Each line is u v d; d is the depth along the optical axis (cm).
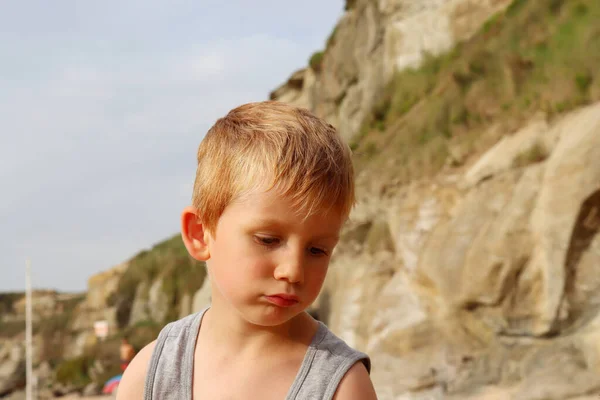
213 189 89
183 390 99
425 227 1103
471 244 952
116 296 3269
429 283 1025
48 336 3525
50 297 4909
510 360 845
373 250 1261
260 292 85
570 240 828
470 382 861
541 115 1030
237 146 88
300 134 87
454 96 1281
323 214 85
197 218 95
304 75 2602
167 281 3000
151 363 103
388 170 1300
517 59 1160
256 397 94
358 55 2039
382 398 947
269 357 96
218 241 89
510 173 988
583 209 828
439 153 1193
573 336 782
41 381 3131
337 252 1393
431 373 916
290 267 83
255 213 84
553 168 881
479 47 1400
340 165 89
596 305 802
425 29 1803
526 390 735
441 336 970
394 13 1909
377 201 1291
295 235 84
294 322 98
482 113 1185
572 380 715
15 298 4853
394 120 1678
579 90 998
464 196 1068
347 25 2186
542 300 835
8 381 3288
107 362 2691
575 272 826
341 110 2091
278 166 84
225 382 96
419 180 1191
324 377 93
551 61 1098
